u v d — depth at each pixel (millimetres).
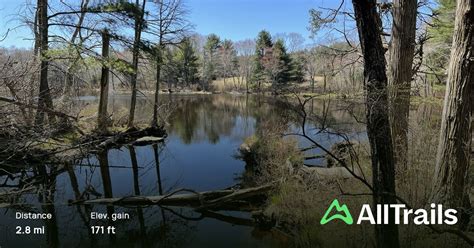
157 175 10953
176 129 21000
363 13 3725
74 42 13961
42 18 13344
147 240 6301
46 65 12945
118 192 9117
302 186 6859
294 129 12516
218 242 6156
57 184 9781
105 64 14031
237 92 59500
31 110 11492
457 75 4734
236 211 7660
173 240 6238
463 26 4621
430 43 14195
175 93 55906
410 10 6691
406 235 4695
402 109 6191
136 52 15891
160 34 18219
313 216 6078
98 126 15383
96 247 6031
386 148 3885
